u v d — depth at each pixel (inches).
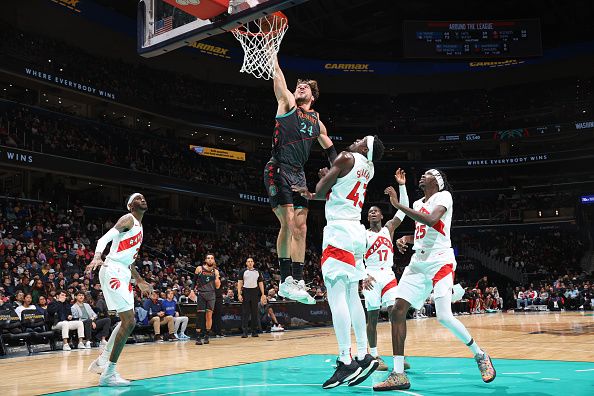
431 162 1408.7
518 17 1423.5
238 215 1293.1
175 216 1016.2
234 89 1325.0
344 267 191.5
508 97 1475.1
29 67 874.8
